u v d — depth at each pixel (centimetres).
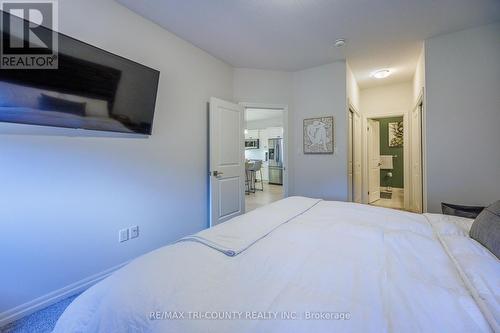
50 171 167
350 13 222
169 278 82
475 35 246
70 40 162
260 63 341
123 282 83
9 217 150
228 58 324
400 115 446
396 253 102
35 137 160
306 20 233
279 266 92
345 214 165
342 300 70
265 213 163
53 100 158
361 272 87
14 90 142
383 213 166
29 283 159
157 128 242
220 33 258
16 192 153
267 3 208
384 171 602
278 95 370
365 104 478
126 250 216
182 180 272
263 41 276
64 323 84
